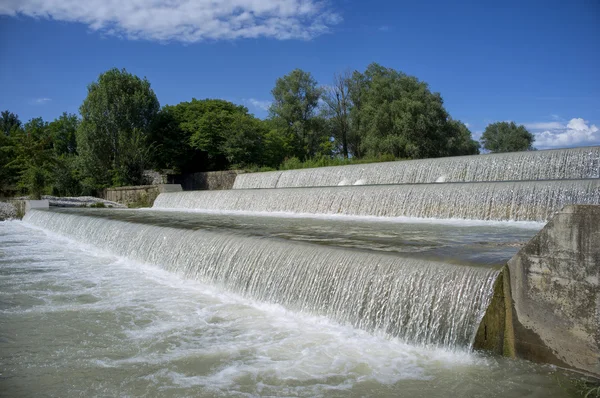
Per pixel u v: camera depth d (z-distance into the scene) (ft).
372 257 24.68
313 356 21.07
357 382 18.38
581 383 17.49
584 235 17.97
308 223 47.65
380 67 194.90
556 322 18.75
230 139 143.33
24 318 27.45
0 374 19.81
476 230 38.58
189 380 18.99
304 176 88.28
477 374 18.54
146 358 21.30
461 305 20.57
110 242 50.52
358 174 77.82
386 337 22.81
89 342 23.45
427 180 67.46
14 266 43.57
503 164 59.36
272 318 26.71
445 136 146.61
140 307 29.43
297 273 27.71
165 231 42.01
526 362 19.48
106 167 136.36
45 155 132.16
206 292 32.91
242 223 48.39
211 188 132.05
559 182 42.42
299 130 194.08
